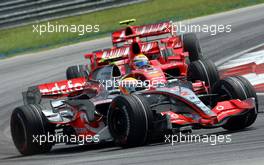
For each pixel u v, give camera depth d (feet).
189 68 146.00
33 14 380.78
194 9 358.23
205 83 143.02
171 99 120.57
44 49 333.62
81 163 99.91
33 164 108.99
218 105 118.93
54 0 379.14
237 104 118.11
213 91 126.41
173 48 169.37
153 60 143.95
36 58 307.99
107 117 117.50
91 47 304.71
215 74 144.66
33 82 249.34
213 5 360.48
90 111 124.16
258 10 325.01
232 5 353.51
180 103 118.93
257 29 274.98
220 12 342.64
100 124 126.11
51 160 112.16
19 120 130.00
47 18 380.58
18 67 291.38
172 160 90.94
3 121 192.95
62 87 141.59
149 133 112.88
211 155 91.35
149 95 124.67
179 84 121.19
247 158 83.97
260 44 244.22
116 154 106.83
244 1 359.05
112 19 367.45
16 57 326.03
